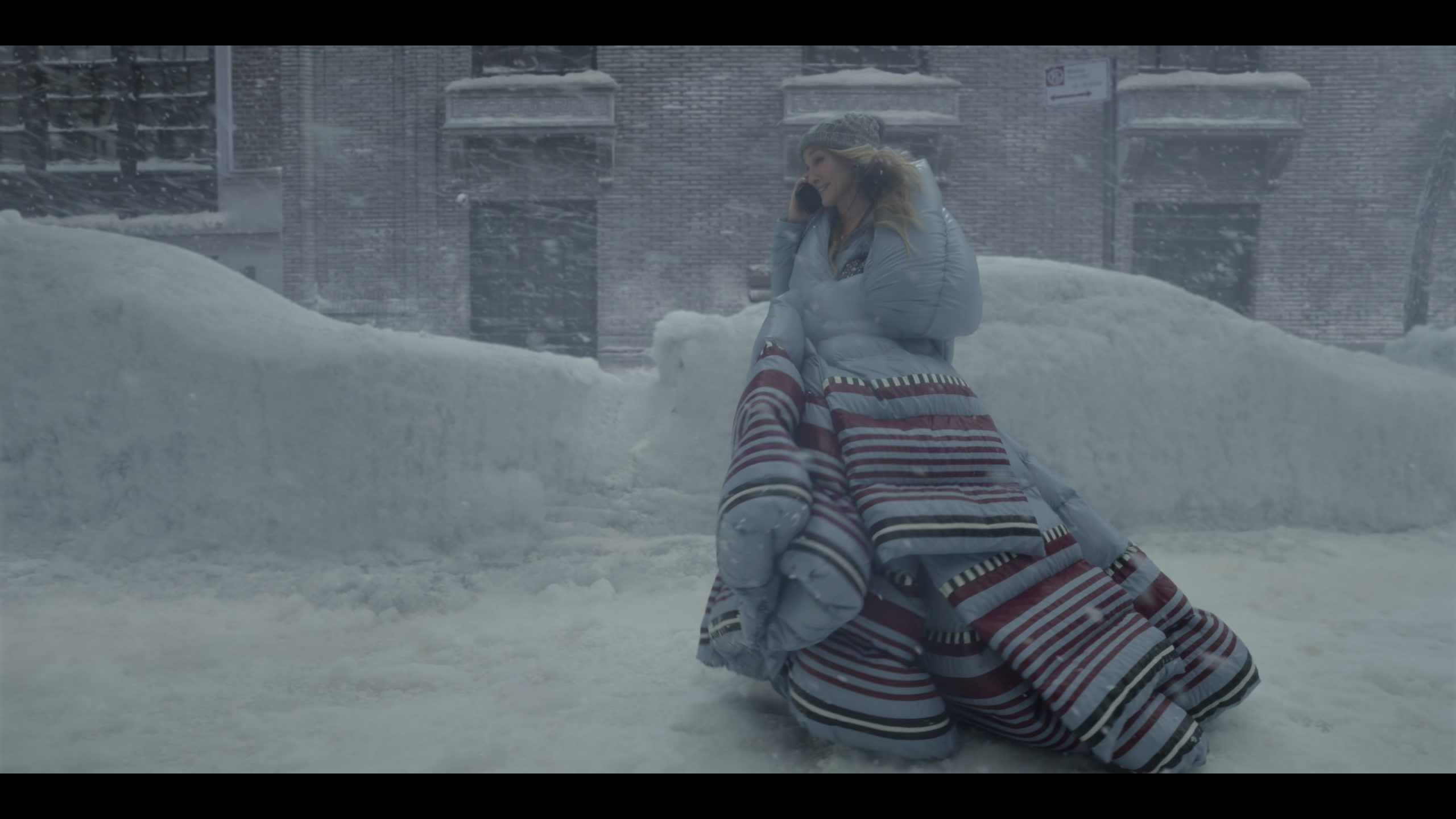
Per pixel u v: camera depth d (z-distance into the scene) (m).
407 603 3.54
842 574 2.00
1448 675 2.59
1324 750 2.16
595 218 17.52
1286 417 4.75
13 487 3.89
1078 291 4.98
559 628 3.27
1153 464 4.60
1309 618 3.34
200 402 3.98
